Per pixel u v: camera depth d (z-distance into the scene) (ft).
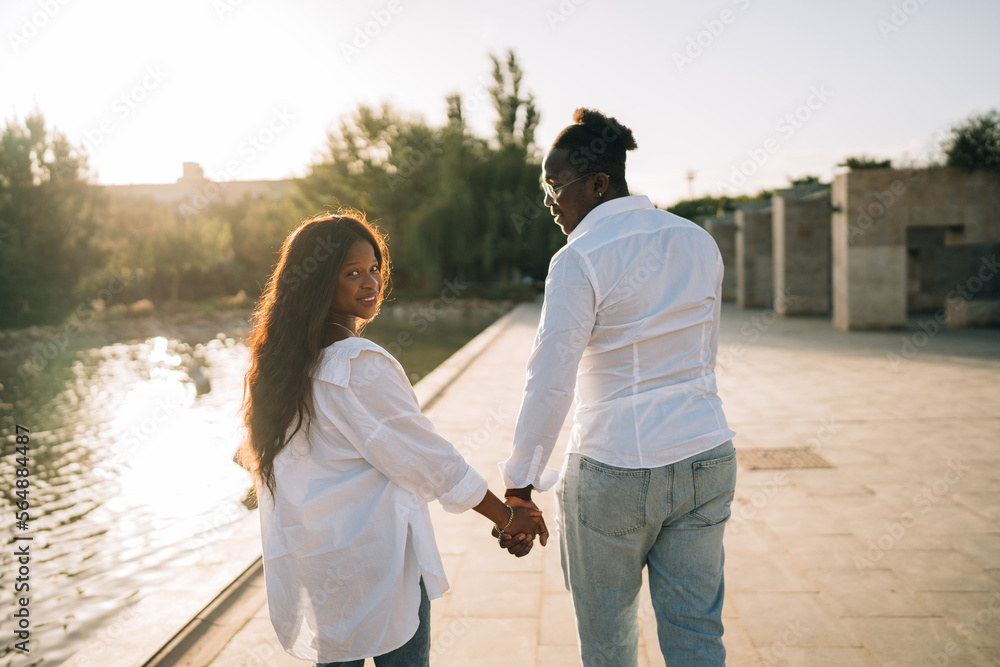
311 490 4.84
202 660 8.09
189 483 23.09
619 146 5.44
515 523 5.32
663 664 8.00
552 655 8.25
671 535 5.30
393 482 4.89
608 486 5.09
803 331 50.80
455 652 8.39
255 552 11.19
